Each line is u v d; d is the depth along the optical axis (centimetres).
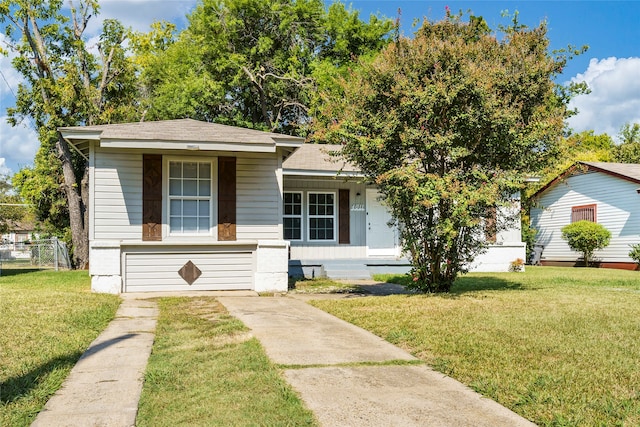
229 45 3117
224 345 612
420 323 713
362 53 3347
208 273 1206
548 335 629
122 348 598
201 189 1216
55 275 1681
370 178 1089
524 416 377
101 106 2427
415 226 1071
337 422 364
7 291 1097
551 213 2652
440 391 436
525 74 1033
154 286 1176
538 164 1022
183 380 471
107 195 1162
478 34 1265
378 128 990
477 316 758
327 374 487
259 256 1209
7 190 4284
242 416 378
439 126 994
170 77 3098
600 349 559
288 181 1720
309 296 1135
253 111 3303
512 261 1908
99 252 1142
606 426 352
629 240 2186
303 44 3222
